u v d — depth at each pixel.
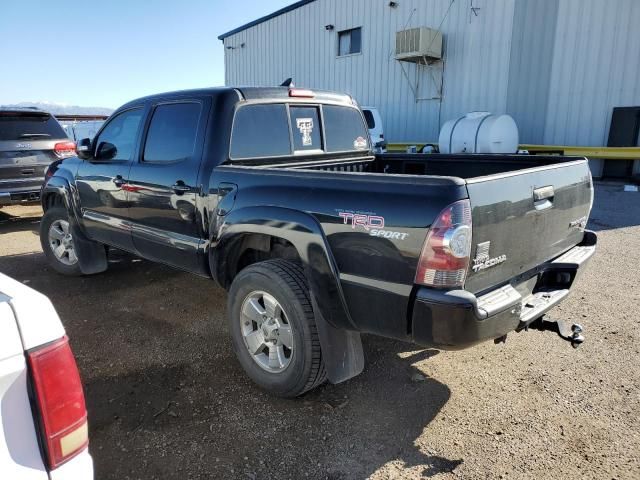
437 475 2.48
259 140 3.78
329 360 2.91
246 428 2.87
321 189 2.78
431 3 15.69
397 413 3.00
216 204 3.41
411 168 4.72
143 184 4.07
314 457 2.63
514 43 14.18
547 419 2.91
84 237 5.23
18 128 8.29
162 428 2.88
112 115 4.59
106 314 4.57
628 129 12.91
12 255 6.71
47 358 1.37
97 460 2.61
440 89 15.90
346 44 18.55
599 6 12.96
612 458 2.58
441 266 2.29
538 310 2.81
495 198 2.48
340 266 2.68
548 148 13.55
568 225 3.29
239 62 23.41
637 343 3.81
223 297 4.99
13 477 1.31
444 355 3.71
